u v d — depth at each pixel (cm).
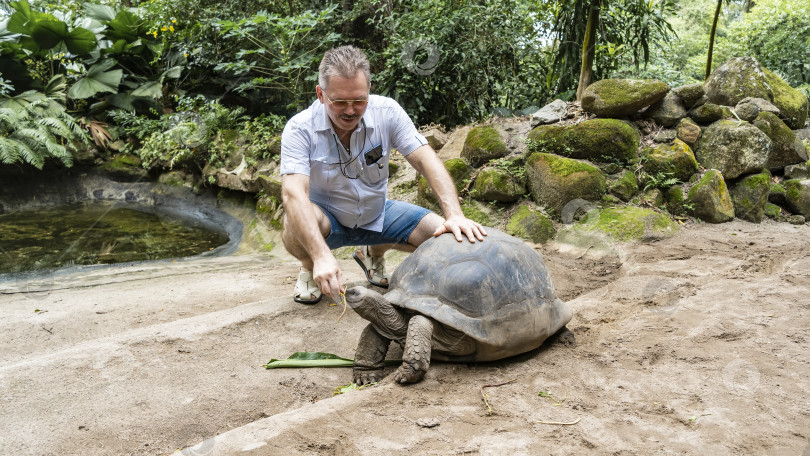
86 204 816
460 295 216
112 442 193
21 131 750
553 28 709
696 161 499
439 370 227
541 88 758
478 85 706
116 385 232
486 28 675
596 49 700
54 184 841
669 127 514
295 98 784
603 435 173
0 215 737
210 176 748
